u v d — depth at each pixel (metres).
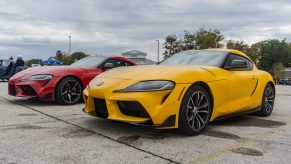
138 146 3.56
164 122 3.83
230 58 5.10
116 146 3.54
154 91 3.78
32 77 6.36
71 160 3.05
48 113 5.49
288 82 59.88
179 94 3.89
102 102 4.09
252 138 4.09
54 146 3.47
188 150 3.48
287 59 87.25
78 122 4.72
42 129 4.23
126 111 3.96
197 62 5.02
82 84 6.82
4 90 9.87
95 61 7.51
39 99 6.67
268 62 87.69
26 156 3.13
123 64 7.90
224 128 4.68
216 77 4.46
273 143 3.87
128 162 3.04
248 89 5.19
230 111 4.76
